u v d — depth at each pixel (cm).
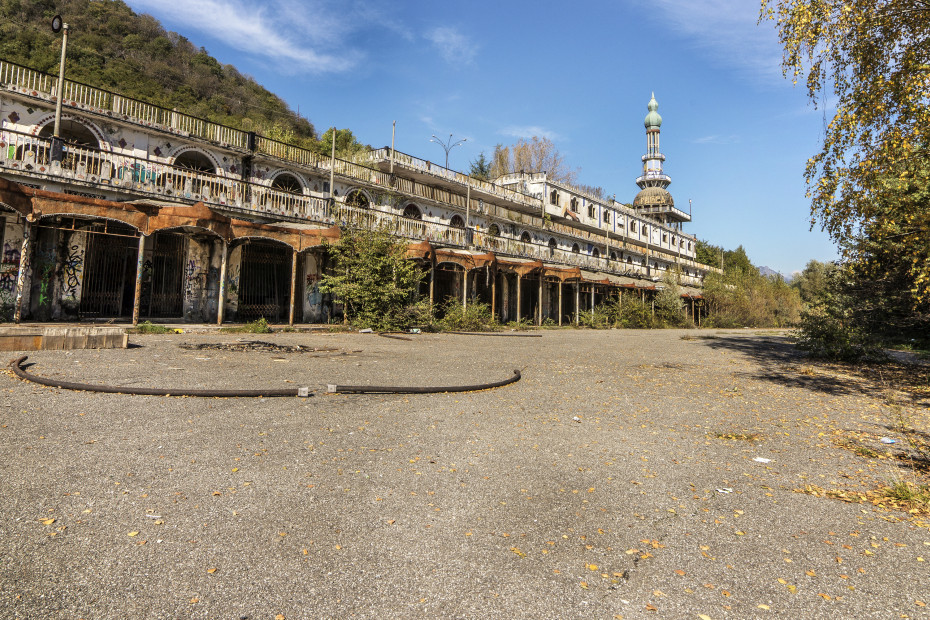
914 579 264
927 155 869
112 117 1675
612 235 5222
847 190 957
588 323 3462
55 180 1455
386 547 274
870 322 1736
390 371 890
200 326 1548
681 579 256
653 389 848
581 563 267
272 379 746
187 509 307
